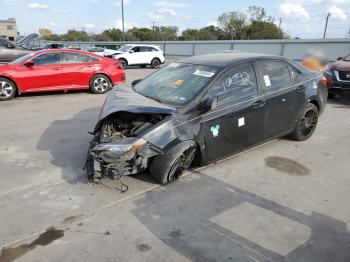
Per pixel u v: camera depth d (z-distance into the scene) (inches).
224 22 2492.6
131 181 173.0
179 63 211.0
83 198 157.1
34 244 125.3
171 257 118.9
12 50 703.1
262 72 200.4
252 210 149.1
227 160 201.9
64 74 401.7
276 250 123.6
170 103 173.2
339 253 122.4
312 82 230.4
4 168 189.0
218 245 125.6
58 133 252.5
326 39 964.0
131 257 118.6
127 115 175.6
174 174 170.4
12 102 365.4
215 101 165.6
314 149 223.0
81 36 3309.5
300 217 144.3
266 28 2340.1
